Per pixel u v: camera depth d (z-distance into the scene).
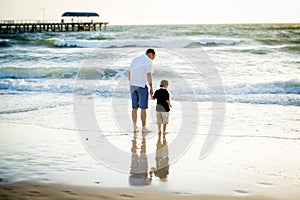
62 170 4.53
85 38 33.50
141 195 3.76
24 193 3.81
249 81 12.18
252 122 7.29
